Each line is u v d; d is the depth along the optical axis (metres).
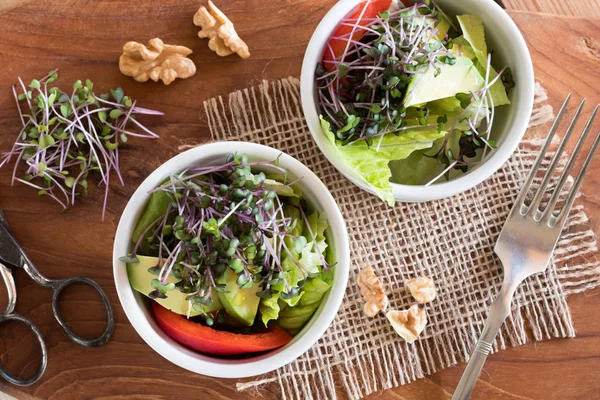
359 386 0.40
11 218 0.41
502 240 0.40
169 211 0.36
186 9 0.42
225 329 0.38
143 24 0.42
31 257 0.41
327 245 0.38
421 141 0.38
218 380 0.40
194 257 0.35
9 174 0.41
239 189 0.35
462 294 0.41
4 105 0.41
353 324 0.41
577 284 0.41
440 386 0.41
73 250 0.41
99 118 0.41
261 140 0.41
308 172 0.36
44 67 0.42
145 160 0.41
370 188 0.37
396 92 0.37
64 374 0.40
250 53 0.42
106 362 0.40
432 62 0.37
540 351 0.41
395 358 0.41
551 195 0.42
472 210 0.42
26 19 0.42
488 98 0.39
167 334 0.37
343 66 0.37
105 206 0.41
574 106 0.42
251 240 0.35
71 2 0.42
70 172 0.42
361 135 0.38
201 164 0.37
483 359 0.39
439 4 0.40
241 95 0.42
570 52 0.42
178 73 0.41
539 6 0.43
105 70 0.42
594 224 0.42
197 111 0.42
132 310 0.36
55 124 0.41
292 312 0.37
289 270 0.36
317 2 0.42
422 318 0.40
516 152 0.42
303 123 0.42
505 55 0.39
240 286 0.35
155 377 0.40
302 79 0.37
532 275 0.41
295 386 0.40
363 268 0.41
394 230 0.41
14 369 0.41
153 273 0.35
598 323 0.41
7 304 0.41
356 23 0.37
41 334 0.40
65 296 0.41
